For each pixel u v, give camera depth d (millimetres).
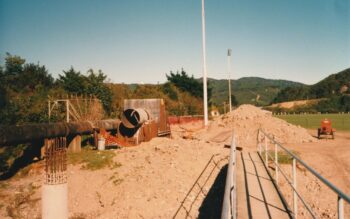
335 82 149375
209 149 21000
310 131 41281
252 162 14148
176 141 22281
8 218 12570
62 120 27312
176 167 17078
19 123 23328
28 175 17141
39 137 17609
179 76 76250
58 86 43188
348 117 77500
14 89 39406
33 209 13469
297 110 116438
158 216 12336
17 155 19703
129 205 13305
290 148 24047
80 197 14617
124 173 16781
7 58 46188
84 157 19281
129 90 49750
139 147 21250
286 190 14453
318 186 15391
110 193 14820
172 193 14141
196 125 47719
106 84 43656
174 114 55031
